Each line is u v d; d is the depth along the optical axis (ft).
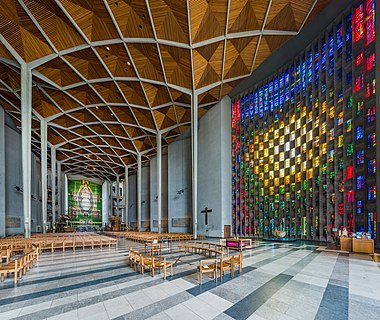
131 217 160.76
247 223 75.77
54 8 47.98
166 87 72.79
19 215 89.51
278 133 69.31
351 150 46.62
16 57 55.77
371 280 19.70
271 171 70.74
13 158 87.15
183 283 19.17
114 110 88.17
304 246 44.27
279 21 52.75
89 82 71.46
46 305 14.85
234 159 82.33
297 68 64.59
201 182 88.22
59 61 61.77
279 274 21.86
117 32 53.78
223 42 57.06
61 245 42.34
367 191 42.09
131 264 26.66
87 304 14.89
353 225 44.70
